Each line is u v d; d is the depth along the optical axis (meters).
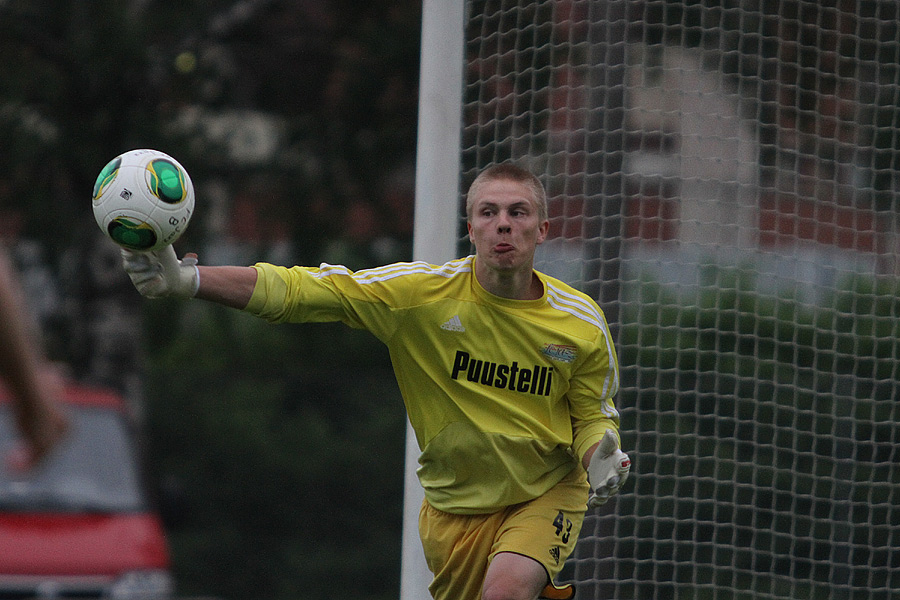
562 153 28.64
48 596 32.16
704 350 33.72
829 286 32.38
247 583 58.94
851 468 32.94
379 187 50.78
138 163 15.38
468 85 26.52
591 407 17.73
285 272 16.86
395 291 17.20
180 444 60.78
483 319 17.22
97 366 50.56
